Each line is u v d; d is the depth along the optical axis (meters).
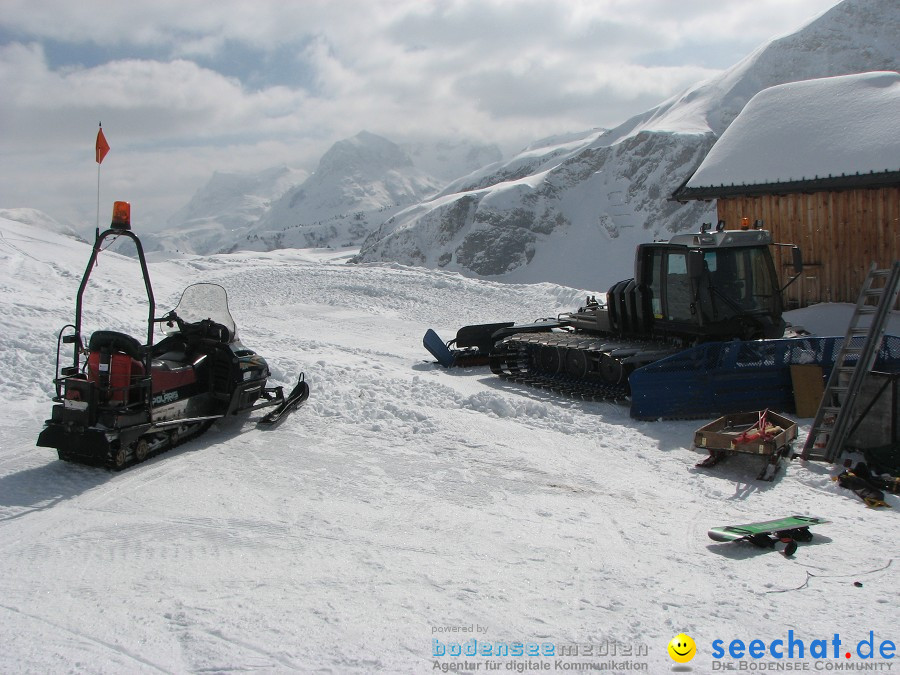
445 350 14.38
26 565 5.18
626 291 11.70
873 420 8.38
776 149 16.38
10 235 31.00
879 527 6.33
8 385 9.92
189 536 5.73
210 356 8.62
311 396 10.09
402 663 3.91
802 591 5.00
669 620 4.50
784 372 10.06
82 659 3.92
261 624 4.31
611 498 6.96
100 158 7.03
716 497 7.10
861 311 8.87
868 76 17.52
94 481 6.95
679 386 9.80
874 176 14.22
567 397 11.37
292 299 25.94
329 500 6.60
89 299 19.14
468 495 6.88
